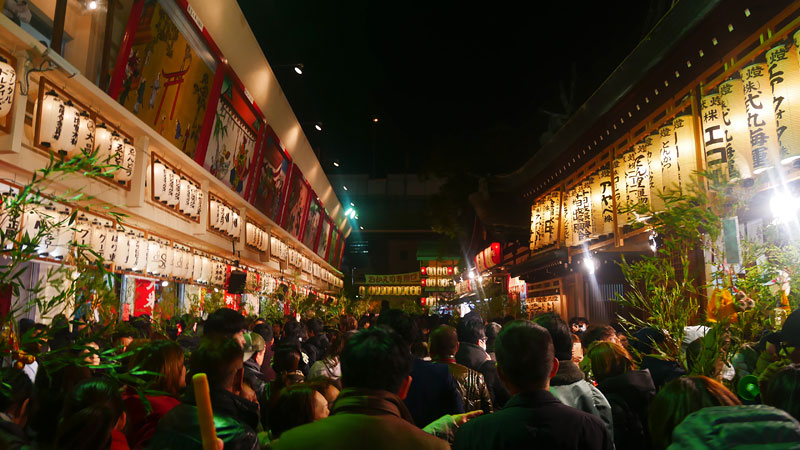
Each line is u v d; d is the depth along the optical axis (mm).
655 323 4371
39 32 7699
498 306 21125
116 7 8844
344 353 2074
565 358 3551
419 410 3891
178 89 10977
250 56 13984
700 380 2078
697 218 4379
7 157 6020
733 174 6004
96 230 7656
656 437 2078
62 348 2422
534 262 17812
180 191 10602
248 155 16531
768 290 4191
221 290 14383
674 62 9164
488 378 4961
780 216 6148
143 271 9773
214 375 2666
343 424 1800
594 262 14469
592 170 13133
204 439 1655
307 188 26594
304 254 28703
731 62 7840
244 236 15727
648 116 10445
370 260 65438
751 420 1186
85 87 6844
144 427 2986
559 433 2283
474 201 22141
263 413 3996
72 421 2211
